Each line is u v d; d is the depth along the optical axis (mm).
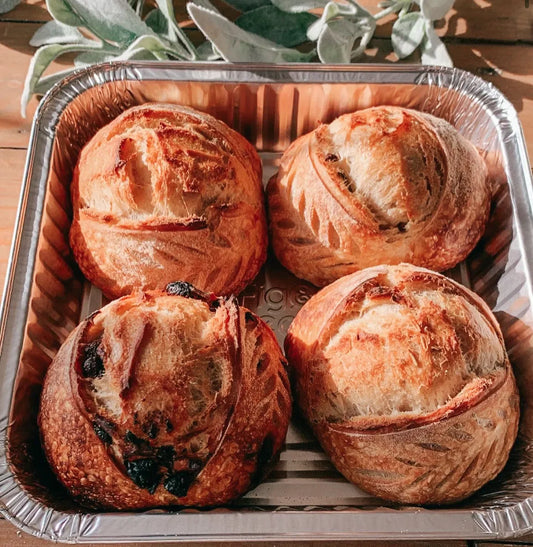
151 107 383
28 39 479
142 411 290
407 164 366
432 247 374
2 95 458
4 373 323
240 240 371
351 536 291
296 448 353
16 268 349
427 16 448
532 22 490
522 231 372
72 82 403
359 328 325
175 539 287
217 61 440
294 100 417
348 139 372
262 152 448
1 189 429
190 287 323
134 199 354
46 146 385
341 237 365
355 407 322
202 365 300
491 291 390
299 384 343
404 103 421
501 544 340
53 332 367
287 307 401
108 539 287
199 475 299
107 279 368
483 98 408
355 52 461
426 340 314
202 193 359
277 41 471
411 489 318
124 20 428
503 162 396
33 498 299
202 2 468
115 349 300
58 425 304
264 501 337
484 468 321
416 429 306
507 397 326
